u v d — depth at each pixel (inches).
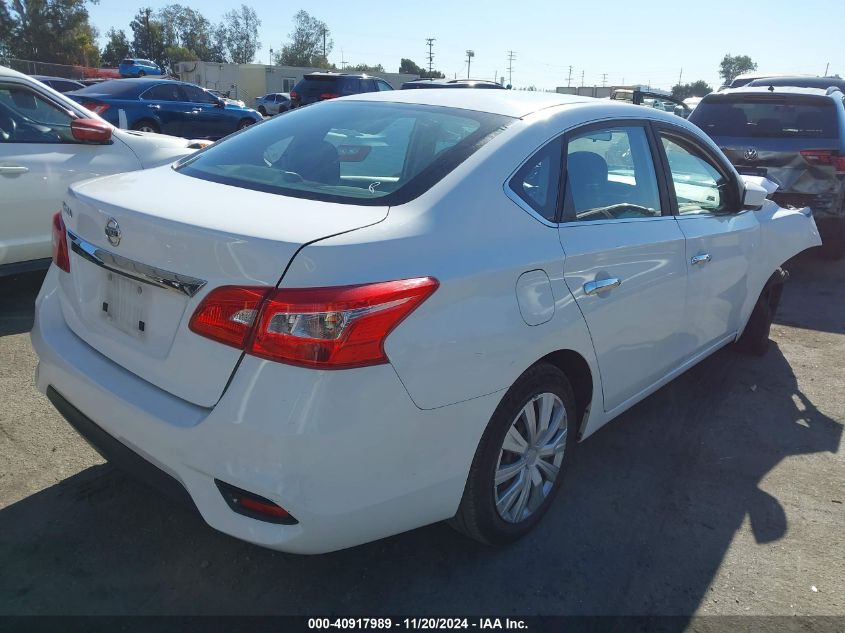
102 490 115.6
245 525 79.0
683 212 138.2
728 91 305.4
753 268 165.5
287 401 75.2
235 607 93.2
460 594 98.0
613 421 154.3
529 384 99.3
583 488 126.5
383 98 125.2
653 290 122.9
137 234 87.1
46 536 103.9
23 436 129.9
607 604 97.8
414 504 87.0
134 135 224.2
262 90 2085.4
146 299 88.4
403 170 98.4
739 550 111.0
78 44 2726.4
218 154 117.6
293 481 76.0
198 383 81.1
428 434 84.6
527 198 101.3
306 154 108.9
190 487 81.8
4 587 93.6
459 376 85.9
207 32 4288.9
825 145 277.0
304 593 96.5
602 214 114.7
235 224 81.8
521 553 107.4
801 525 118.6
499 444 96.7
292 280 75.9
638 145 128.4
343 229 82.1
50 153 197.5
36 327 107.5
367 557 104.5
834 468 138.1
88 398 92.6
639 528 115.4
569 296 102.3
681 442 146.0
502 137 103.5
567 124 112.5
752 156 287.1
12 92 193.6
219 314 78.5
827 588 103.1
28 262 197.0
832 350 204.2
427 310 82.2
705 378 179.6
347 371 76.3
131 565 99.4
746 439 148.6
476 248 90.4
